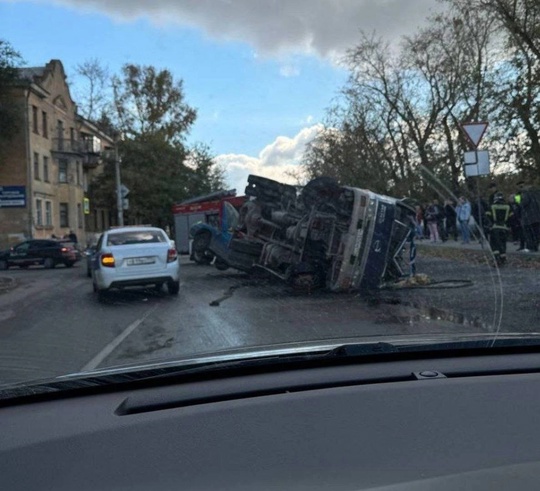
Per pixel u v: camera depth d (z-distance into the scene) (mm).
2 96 40031
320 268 14016
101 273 13953
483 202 19047
